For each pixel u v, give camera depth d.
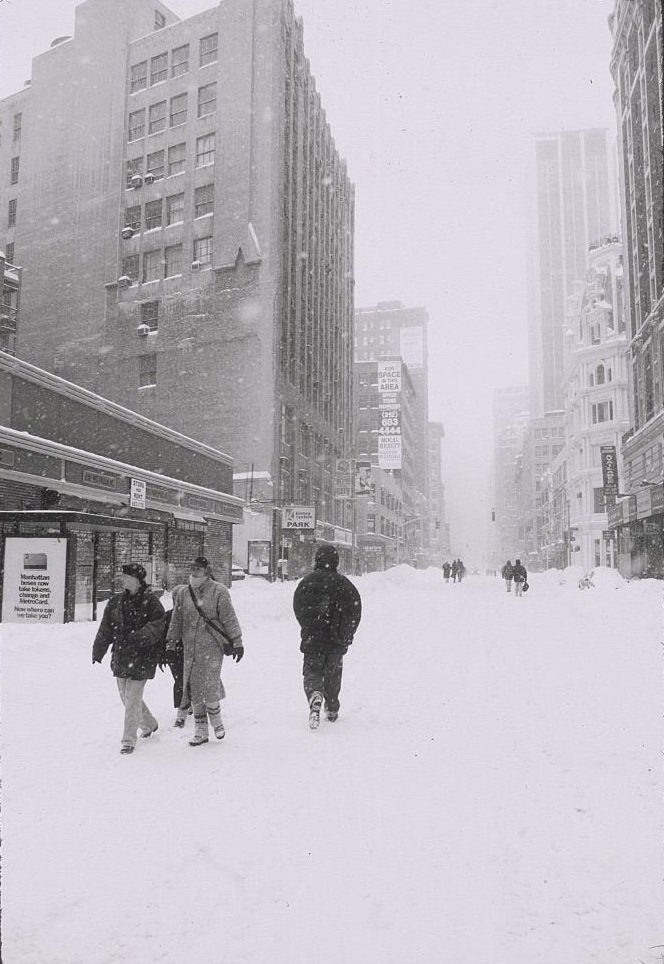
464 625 16.22
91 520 16.47
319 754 5.44
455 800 4.37
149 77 56.22
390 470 106.94
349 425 77.69
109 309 54.16
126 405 52.53
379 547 88.31
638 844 3.64
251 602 17.59
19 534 15.77
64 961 2.58
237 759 5.32
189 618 5.95
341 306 75.19
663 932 2.75
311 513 46.62
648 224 38.88
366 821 4.02
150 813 4.15
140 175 55.28
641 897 3.05
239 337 49.88
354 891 3.17
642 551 39.06
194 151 53.38
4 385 19.50
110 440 25.05
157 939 2.75
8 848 3.62
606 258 67.31
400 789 4.59
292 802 4.34
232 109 52.22
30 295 57.00
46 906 3.00
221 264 50.66
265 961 2.60
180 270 52.78
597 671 9.29
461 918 2.92
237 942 2.73
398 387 107.62
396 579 47.94
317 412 62.38
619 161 47.03
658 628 13.66
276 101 52.31
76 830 3.88
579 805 4.24
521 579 30.50
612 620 16.45
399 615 19.23
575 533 69.69
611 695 7.63
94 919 2.90
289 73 56.47
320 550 6.77
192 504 30.55
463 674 9.20
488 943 2.72
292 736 6.02
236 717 6.80
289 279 54.25
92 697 7.75
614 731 6.04
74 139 57.50
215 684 5.91
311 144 63.69
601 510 64.06
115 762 5.24
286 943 2.73
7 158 60.91
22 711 6.97
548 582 50.56
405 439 118.62
